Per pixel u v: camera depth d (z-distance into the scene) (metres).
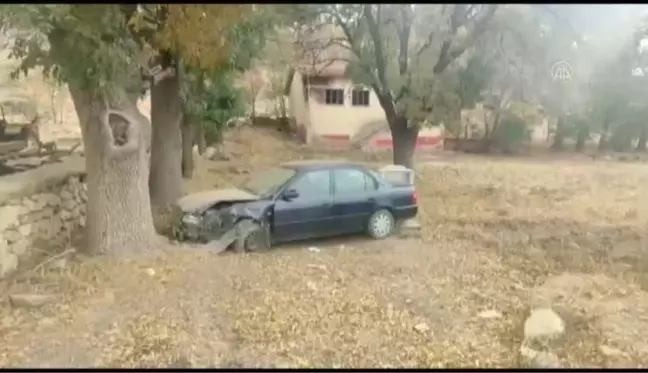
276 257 7.54
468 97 7.25
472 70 6.73
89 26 5.58
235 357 4.47
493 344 4.77
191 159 13.34
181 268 6.69
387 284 6.29
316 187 8.70
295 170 8.84
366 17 7.34
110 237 7.28
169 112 10.55
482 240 7.82
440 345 4.78
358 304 5.64
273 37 8.12
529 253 7.18
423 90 7.95
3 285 6.01
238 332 4.93
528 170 8.15
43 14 5.04
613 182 7.63
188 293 5.85
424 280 6.42
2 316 5.25
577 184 7.98
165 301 5.62
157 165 10.46
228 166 12.94
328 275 6.65
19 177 7.36
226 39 5.84
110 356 4.46
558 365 4.39
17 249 6.72
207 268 6.73
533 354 4.52
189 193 9.99
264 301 5.68
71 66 6.18
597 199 7.84
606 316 5.23
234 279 6.38
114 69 6.23
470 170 8.98
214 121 14.68
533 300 5.64
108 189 7.28
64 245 7.57
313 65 11.29
